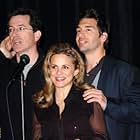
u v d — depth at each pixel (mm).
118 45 11969
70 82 7551
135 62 11852
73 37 12297
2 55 8977
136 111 8055
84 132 7285
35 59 8836
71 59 7426
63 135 7348
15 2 12781
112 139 8180
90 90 7531
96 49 8594
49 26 12469
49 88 7594
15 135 8500
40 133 7551
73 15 12305
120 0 11930
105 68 8461
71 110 7402
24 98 8500
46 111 7555
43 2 12531
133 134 8414
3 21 12703
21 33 8695
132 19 11875
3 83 8656
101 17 8656
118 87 8281
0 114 8641
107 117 8164
